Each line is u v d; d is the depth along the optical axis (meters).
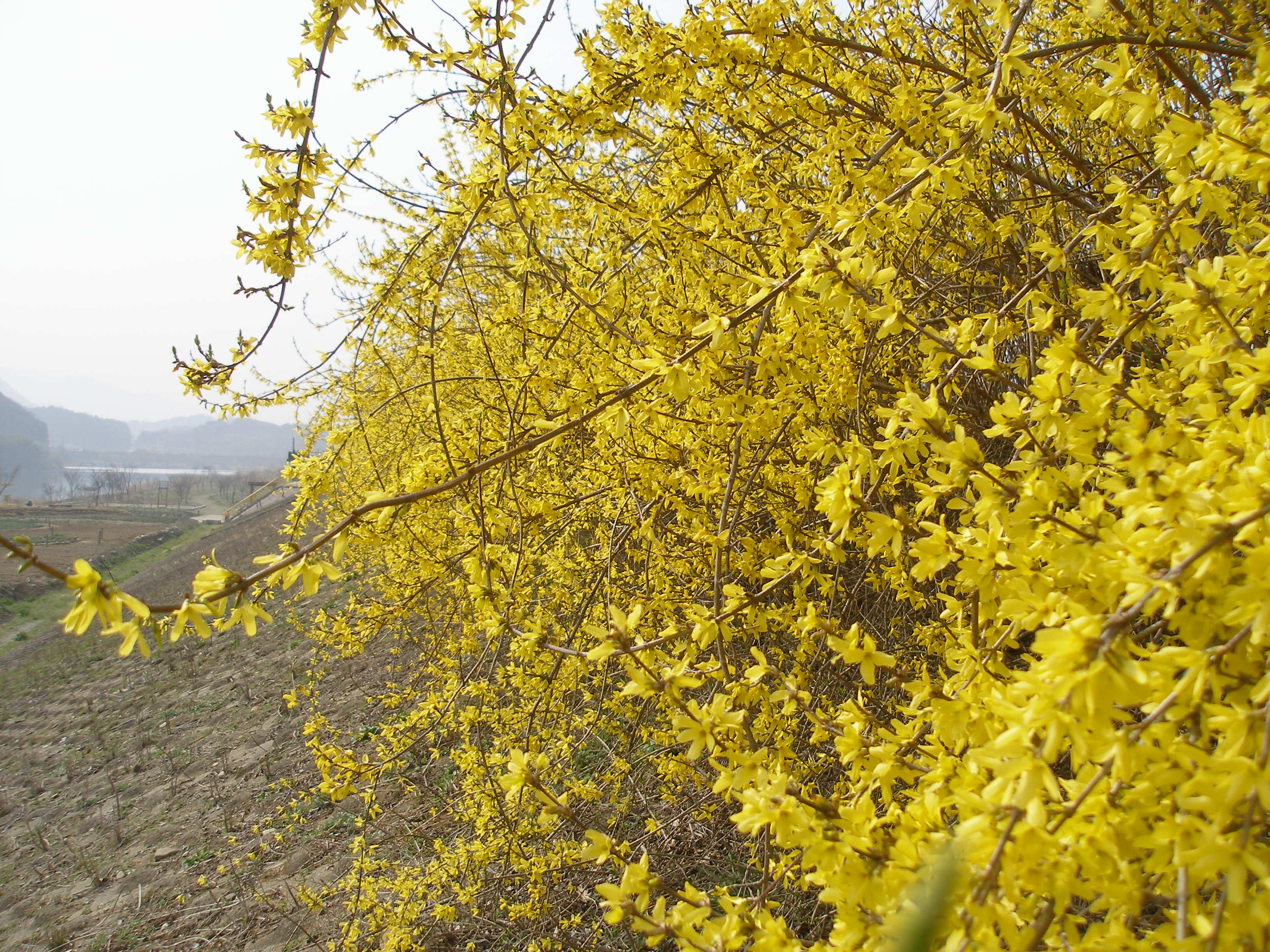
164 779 6.21
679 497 2.43
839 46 2.05
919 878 0.89
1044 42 2.77
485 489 2.14
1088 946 0.84
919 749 1.22
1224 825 0.78
